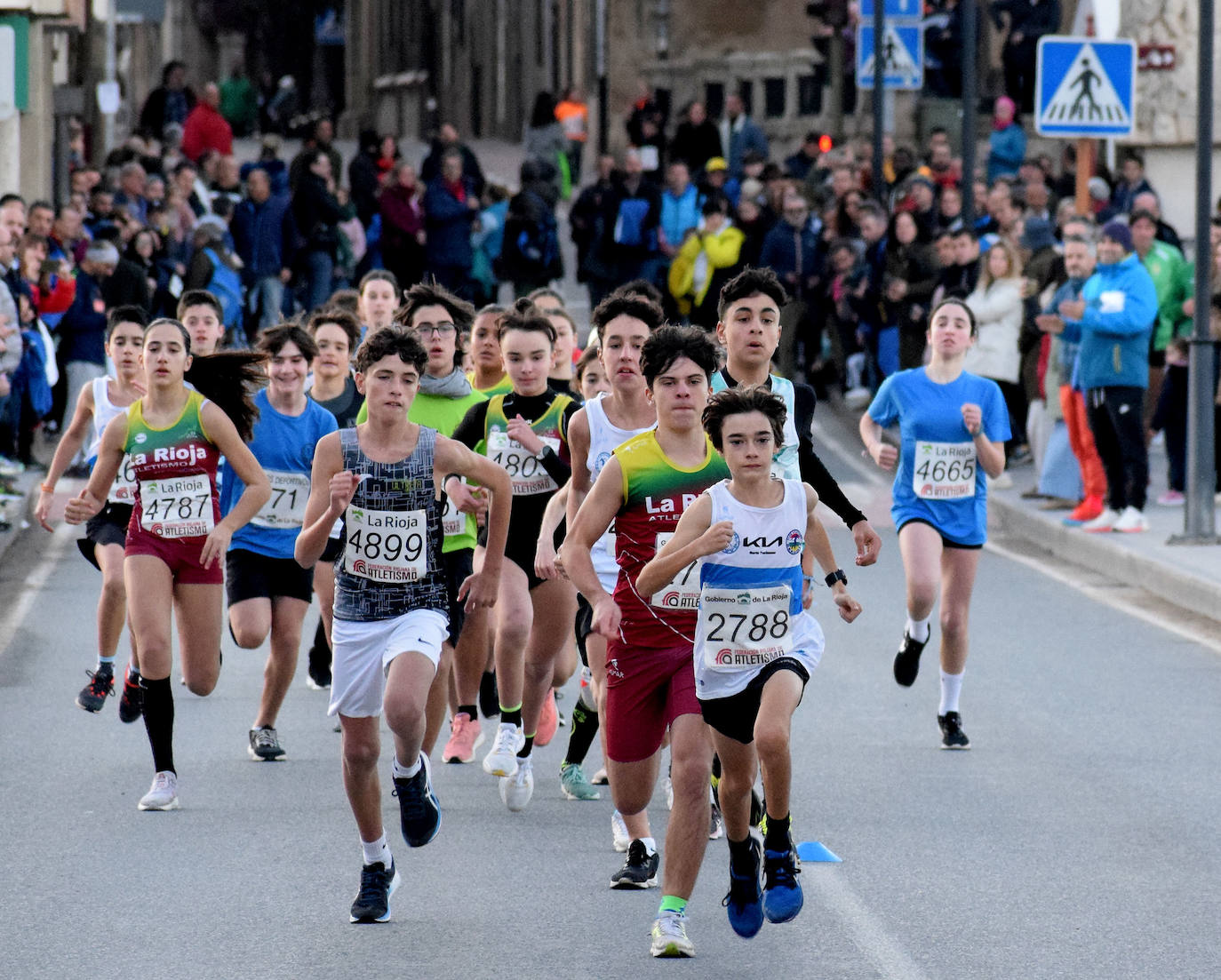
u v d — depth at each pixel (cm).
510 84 13450
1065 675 3203
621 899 2030
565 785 2484
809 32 11069
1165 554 4088
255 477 2402
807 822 2330
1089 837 2259
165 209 6391
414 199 7494
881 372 6184
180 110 9344
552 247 7162
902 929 1923
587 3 11831
